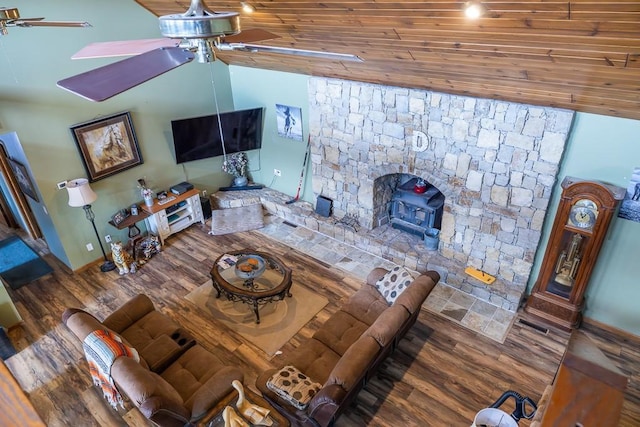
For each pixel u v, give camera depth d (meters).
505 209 5.02
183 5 4.94
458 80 4.34
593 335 4.85
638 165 4.07
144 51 2.12
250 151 7.75
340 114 6.02
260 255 5.40
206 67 6.93
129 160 6.30
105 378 3.67
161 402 3.17
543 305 4.97
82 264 6.19
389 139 5.67
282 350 4.82
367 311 4.62
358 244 6.53
